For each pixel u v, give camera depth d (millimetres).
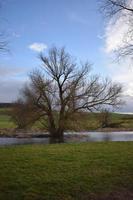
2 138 38906
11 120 42906
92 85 39188
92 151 15492
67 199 8055
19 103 40281
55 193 8445
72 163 12164
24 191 8516
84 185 9172
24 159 12977
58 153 14750
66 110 39188
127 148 16828
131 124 62688
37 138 38438
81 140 35094
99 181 9609
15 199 7902
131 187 9125
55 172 10609
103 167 11469
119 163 12195
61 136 39594
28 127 41156
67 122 39219
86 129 40781
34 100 39031
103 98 39469
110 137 39469
